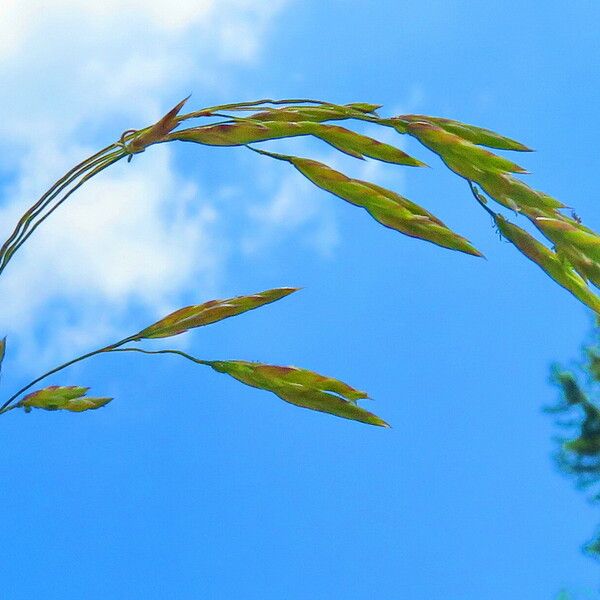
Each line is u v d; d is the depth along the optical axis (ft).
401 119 0.48
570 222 0.45
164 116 0.48
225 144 0.49
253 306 0.51
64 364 0.51
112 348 0.51
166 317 0.51
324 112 0.49
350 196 0.49
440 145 0.47
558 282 0.47
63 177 0.49
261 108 0.50
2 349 0.51
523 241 0.47
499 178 0.46
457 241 0.48
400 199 0.49
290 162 0.49
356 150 0.49
